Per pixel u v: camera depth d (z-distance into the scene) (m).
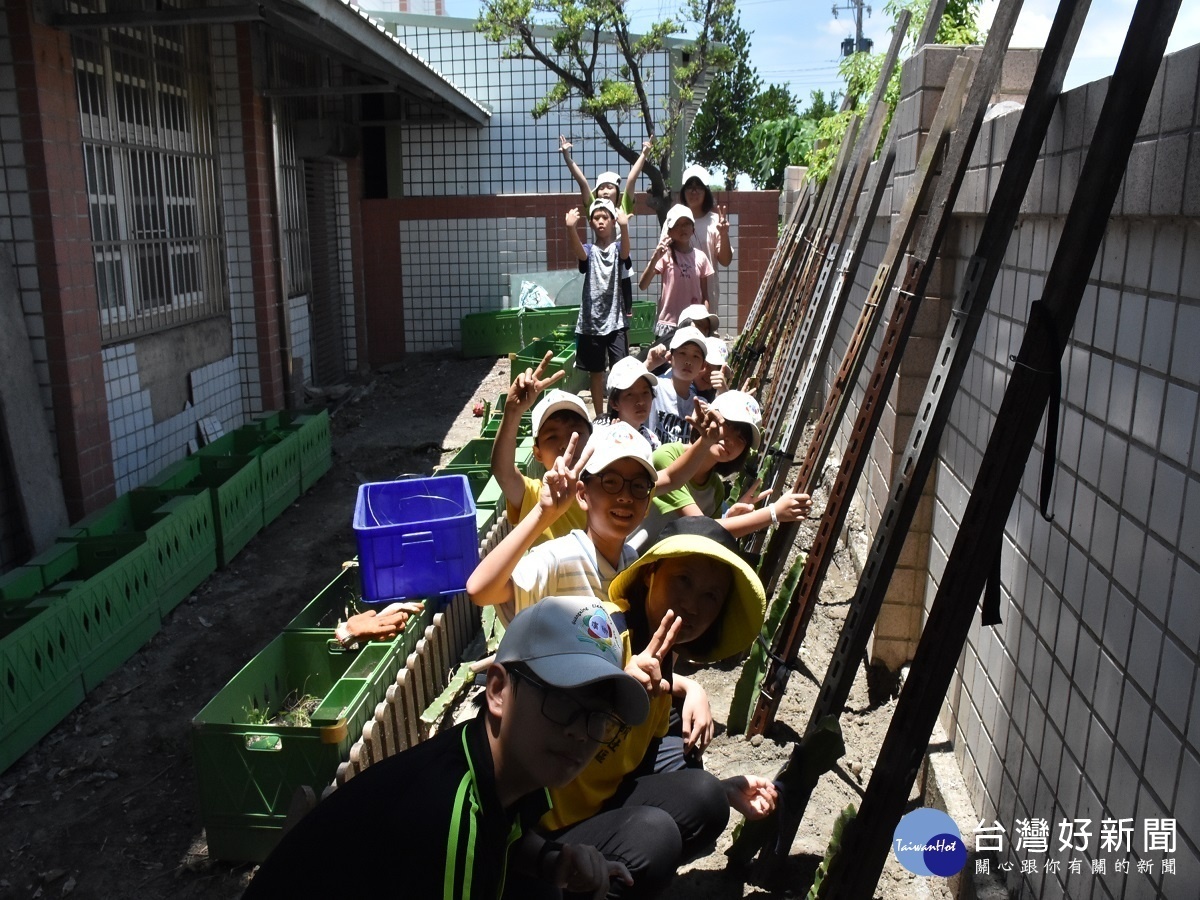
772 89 35.75
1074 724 2.92
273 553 8.04
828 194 8.69
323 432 10.23
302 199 13.23
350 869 1.94
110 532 7.09
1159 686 2.41
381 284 16.95
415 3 20.20
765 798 3.35
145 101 8.81
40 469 6.95
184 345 9.39
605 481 3.31
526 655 2.00
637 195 17.12
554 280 16.61
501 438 3.95
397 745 4.42
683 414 6.04
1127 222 2.74
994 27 3.65
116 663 6.10
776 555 4.89
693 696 3.34
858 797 4.23
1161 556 2.43
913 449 3.37
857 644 3.51
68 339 7.20
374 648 4.82
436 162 17.42
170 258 9.25
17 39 6.86
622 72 15.99
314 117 13.62
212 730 4.16
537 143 17.34
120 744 5.36
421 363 16.14
